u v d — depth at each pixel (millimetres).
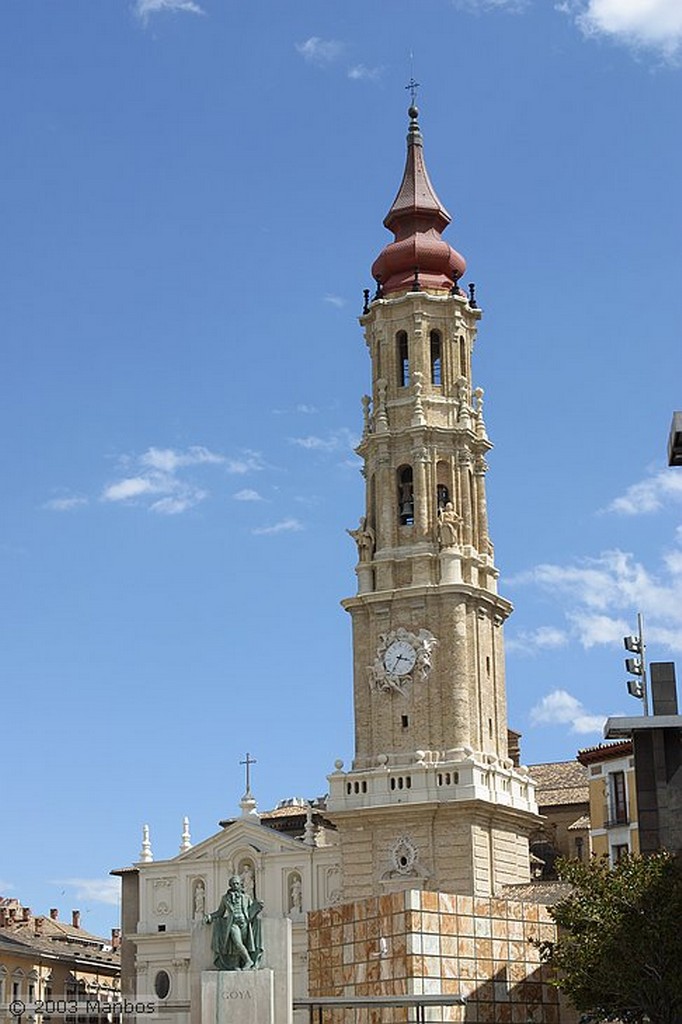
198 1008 79312
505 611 136250
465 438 136125
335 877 144500
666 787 86188
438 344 139250
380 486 135250
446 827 125000
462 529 134000
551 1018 97000
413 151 144625
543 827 139500
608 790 126000
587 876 87125
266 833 148000
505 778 128875
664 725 85750
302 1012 138250
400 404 136875
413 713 128750
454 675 128625
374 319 139375
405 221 142500
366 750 129750
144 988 149750
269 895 146375
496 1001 95188
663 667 87438
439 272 140875
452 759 126438
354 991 97750
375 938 96125
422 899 93688
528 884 123688
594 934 84625
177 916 150250
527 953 97312
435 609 130375
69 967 158875
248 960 79750
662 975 83688
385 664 130375
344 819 127625
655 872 84250
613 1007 85062
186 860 151000
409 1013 92062
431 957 93062
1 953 147875
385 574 132625
